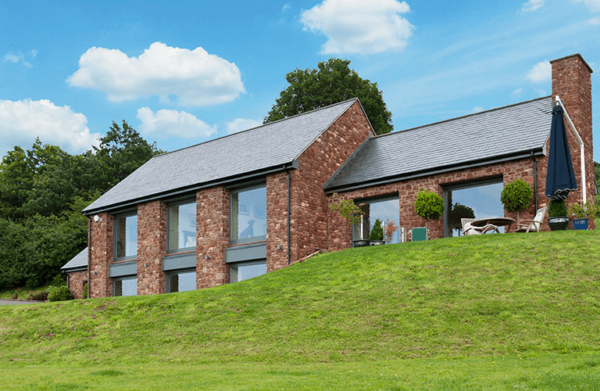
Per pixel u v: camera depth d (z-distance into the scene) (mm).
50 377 9766
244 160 24203
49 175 56188
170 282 25156
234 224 23297
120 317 15484
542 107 20812
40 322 16234
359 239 22250
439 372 8516
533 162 18172
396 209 21781
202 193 23891
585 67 21031
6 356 14094
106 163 56719
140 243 25984
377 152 24406
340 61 44344
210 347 12406
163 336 13562
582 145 19422
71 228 45500
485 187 19688
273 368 10086
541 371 7949
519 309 11578
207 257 23156
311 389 7586
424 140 23281
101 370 10344
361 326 12141
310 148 22344
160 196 25172
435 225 20062
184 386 8297
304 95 43375
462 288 13125
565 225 16562
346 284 14977
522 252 14664
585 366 8055
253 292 15812
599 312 10984
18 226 42562
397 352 10703
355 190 22469
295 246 20781
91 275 28406
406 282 14188
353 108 25828
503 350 10148
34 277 40656
